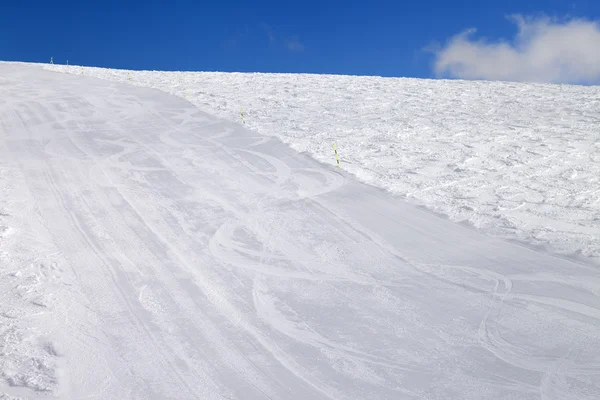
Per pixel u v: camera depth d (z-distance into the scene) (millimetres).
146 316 5902
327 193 10445
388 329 5777
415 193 10461
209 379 4855
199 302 6289
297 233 8547
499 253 7719
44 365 4867
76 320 5711
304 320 5973
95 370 4895
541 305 6211
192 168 11977
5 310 5719
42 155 12586
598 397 4582
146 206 9508
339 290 6703
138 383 4750
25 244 7445
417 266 7371
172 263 7305
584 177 11695
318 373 4980
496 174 11883
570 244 7953
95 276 6770
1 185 9953
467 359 5191
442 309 6191
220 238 8258
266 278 6992
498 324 5828
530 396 4613
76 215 8859
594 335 5566
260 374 4945
